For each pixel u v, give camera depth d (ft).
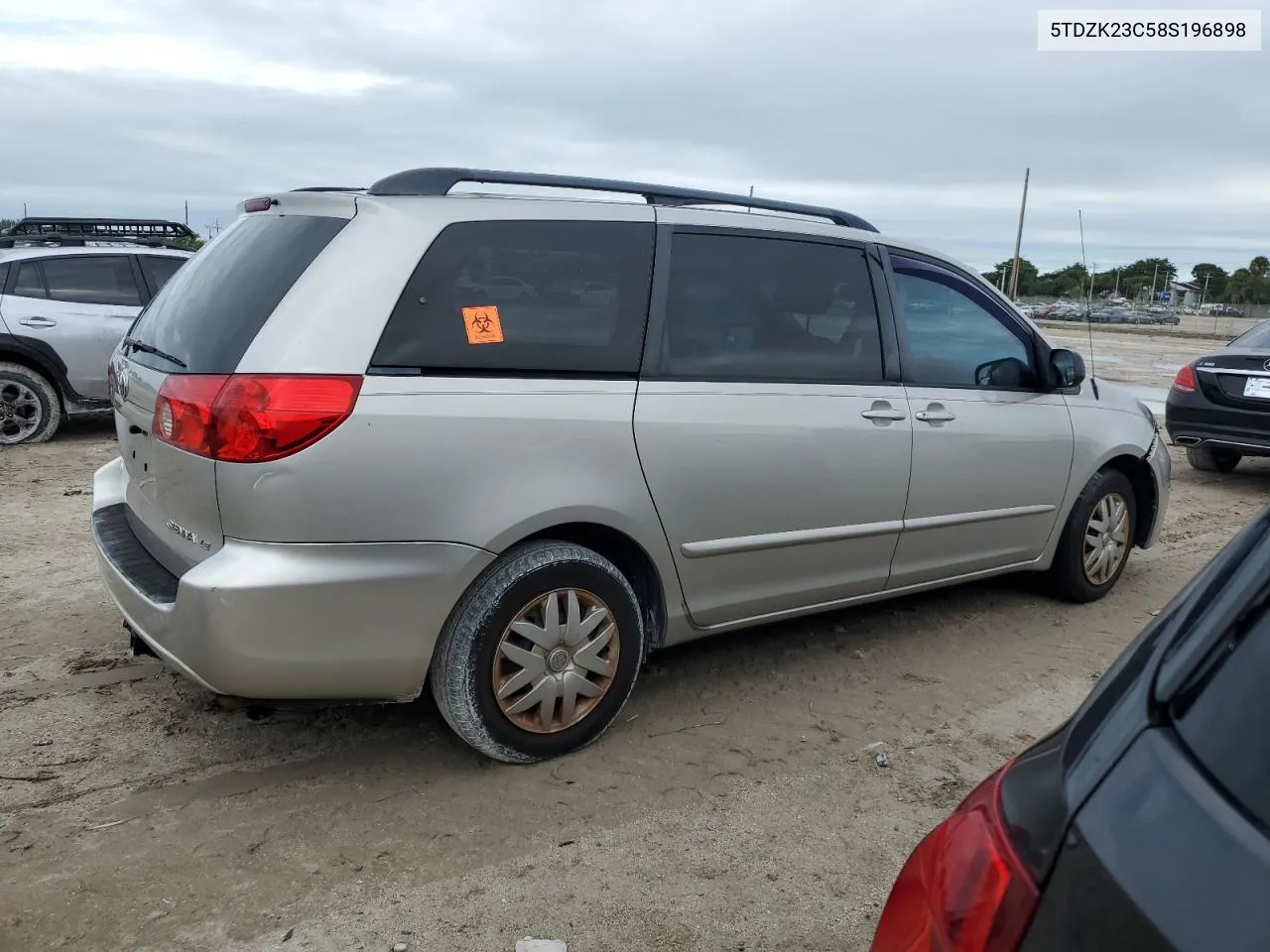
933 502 14.01
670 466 11.28
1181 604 4.50
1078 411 16.07
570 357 10.78
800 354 12.68
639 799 10.55
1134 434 16.97
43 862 9.14
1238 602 4.20
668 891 9.08
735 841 9.88
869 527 13.30
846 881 9.33
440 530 9.82
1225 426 27.50
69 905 8.57
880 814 10.46
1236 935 3.13
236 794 10.36
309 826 9.84
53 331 27.94
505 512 10.13
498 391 10.20
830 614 16.30
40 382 28.04
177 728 11.71
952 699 13.30
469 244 10.37
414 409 9.66
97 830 9.66
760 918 8.76
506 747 10.73
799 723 12.43
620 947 8.34
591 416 10.71
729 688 13.34
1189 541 22.09
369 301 9.69
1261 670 3.91
